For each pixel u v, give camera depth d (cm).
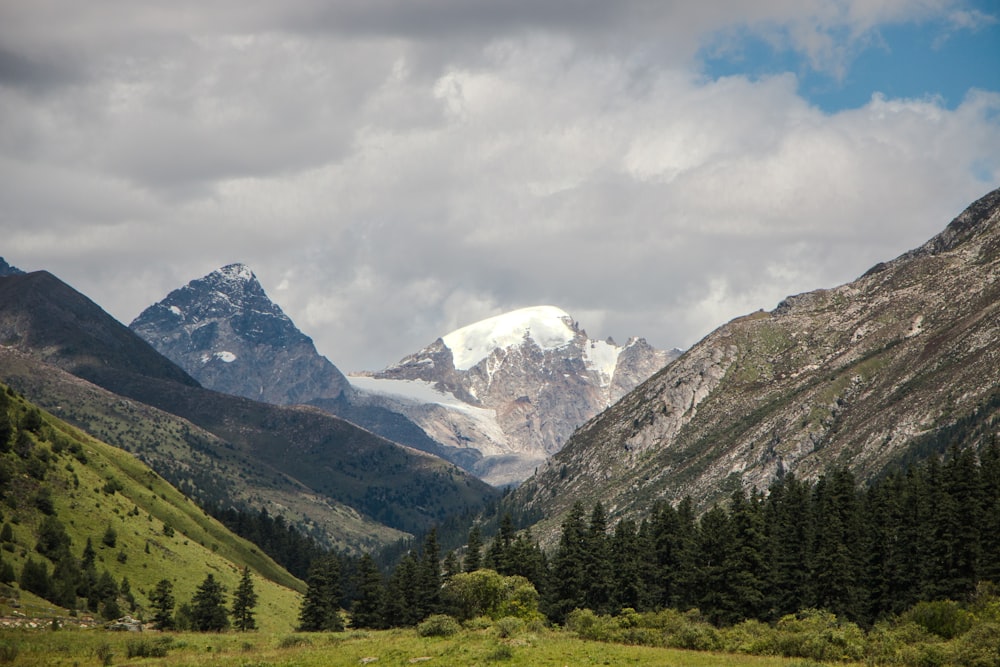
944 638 12150
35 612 16300
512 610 17812
